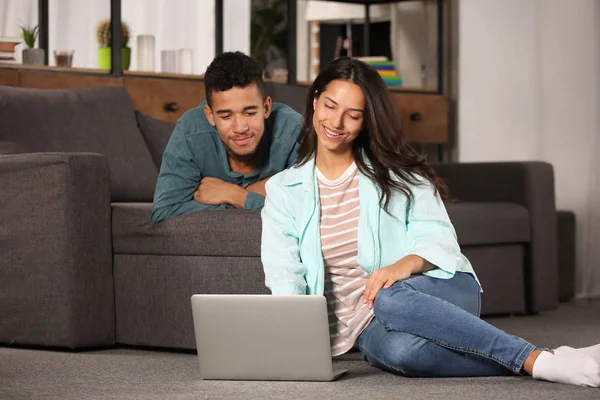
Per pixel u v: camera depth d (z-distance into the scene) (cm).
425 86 537
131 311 317
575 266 485
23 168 317
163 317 309
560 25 511
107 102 399
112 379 255
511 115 522
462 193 448
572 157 509
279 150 306
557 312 439
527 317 420
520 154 521
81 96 394
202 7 479
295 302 236
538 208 425
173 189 306
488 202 428
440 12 530
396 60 537
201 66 480
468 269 256
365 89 250
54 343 314
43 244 314
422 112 513
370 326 252
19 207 319
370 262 253
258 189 306
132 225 314
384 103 252
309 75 533
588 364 222
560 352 228
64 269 311
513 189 429
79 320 311
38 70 406
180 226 303
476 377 238
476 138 531
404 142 258
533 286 424
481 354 230
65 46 444
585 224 506
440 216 256
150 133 417
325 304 235
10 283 321
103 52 430
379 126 253
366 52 534
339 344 257
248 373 243
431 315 232
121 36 426
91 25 449
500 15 524
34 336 318
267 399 216
